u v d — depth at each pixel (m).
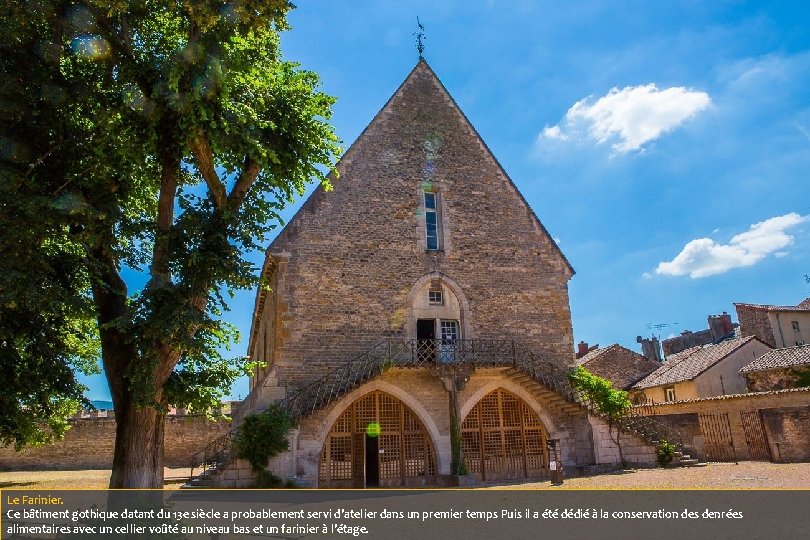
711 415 23.39
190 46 11.62
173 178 13.54
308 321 20.50
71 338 16.00
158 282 12.32
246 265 13.04
